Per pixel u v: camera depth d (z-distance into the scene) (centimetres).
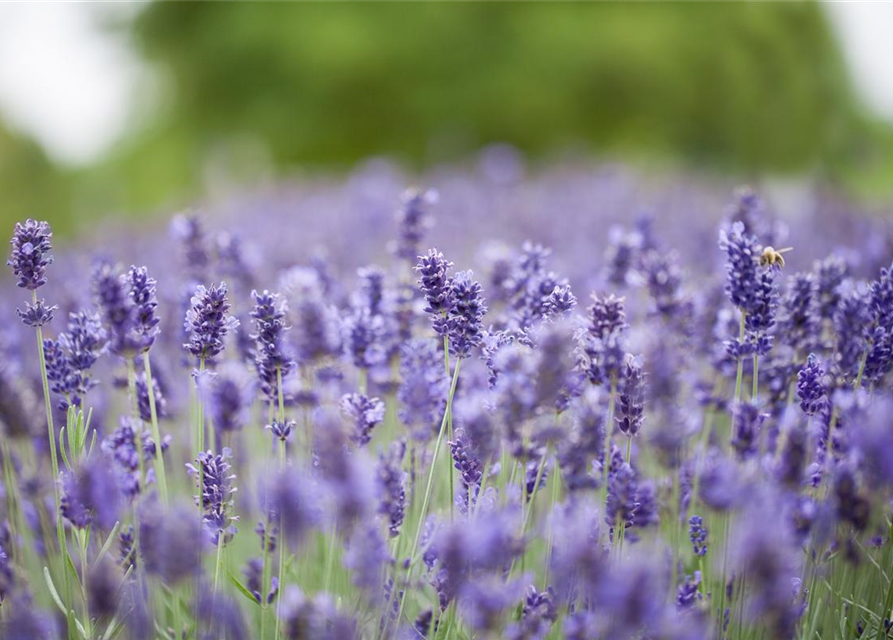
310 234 720
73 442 230
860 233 599
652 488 258
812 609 225
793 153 2127
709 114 2325
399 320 319
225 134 2441
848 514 207
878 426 197
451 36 2436
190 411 309
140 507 233
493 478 275
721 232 262
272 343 247
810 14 2228
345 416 225
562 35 2406
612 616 178
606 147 2388
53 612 253
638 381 235
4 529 262
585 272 489
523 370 207
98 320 252
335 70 2412
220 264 413
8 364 321
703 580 254
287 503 193
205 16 2606
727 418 347
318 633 181
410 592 253
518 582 198
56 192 1587
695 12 2427
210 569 262
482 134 2402
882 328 255
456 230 754
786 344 284
